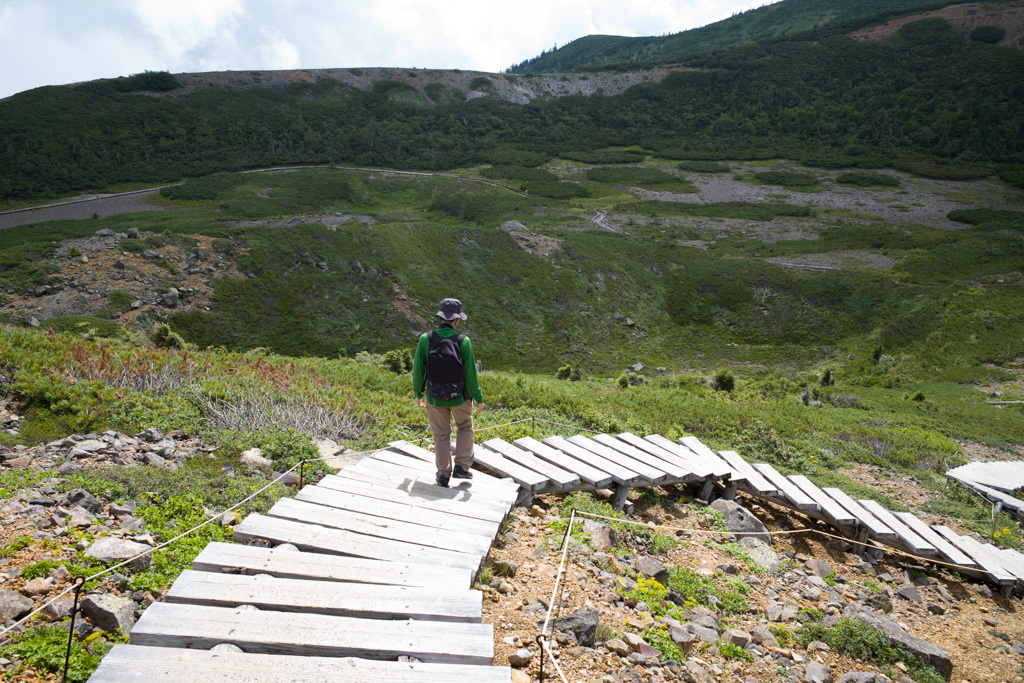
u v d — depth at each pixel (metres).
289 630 3.15
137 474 5.91
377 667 2.88
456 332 5.65
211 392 9.28
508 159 153.00
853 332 63.00
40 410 7.65
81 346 10.27
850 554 8.47
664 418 16.28
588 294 70.50
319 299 59.84
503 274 71.25
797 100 187.62
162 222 71.12
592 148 166.62
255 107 160.50
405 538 4.65
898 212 111.19
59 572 3.95
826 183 134.25
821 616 5.90
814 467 13.77
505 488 6.02
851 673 4.59
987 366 44.16
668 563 6.52
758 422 16.66
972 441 20.62
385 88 186.00
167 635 3.04
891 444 17.06
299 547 4.36
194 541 4.70
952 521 11.40
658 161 156.75
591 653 4.03
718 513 8.15
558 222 100.50
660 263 79.88
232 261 60.97
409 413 10.85
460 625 3.33
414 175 139.00
